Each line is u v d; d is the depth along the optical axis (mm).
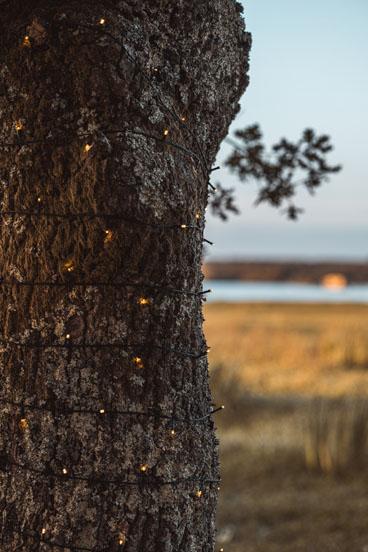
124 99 1919
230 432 9516
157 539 1944
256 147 3303
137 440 1937
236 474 7219
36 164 1945
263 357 16156
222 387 10883
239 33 2248
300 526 5781
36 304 1963
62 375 1936
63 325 1938
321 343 16844
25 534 1929
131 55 1936
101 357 1930
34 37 1937
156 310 1959
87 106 1918
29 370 1962
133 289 1937
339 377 13773
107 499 1914
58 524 1911
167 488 1959
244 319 28578
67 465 1922
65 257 1936
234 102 2299
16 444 1966
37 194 1953
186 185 2014
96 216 1899
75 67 1922
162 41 2020
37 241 1961
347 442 7348
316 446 7281
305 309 37438
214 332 21594
